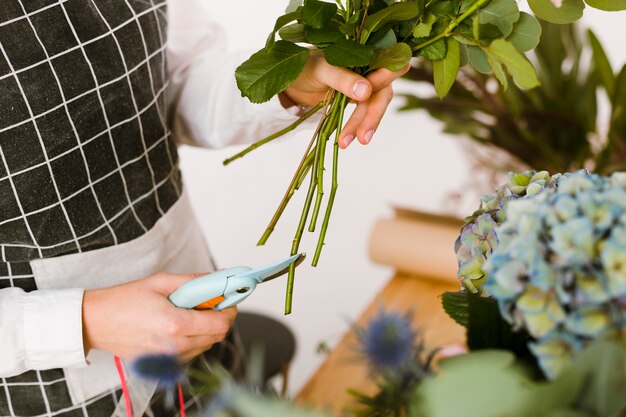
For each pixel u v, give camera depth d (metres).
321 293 2.07
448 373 0.48
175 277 0.82
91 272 0.96
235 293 0.75
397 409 0.52
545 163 1.51
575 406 0.48
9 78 0.84
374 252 1.42
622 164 1.41
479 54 0.73
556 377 0.48
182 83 1.12
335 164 0.77
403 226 1.45
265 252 2.05
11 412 0.96
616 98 1.30
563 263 0.49
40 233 0.90
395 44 0.73
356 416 0.54
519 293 0.50
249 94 0.71
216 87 1.08
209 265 1.19
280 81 0.71
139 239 1.00
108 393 0.98
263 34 1.85
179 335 0.78
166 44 1.02
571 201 0.51
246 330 1.35
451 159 2.09
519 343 0.56
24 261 0.92
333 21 0.74
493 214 0.63
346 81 0.74
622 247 0.48
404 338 0.49
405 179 2.14
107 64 0.91
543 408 0.47
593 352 0.46
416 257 1.39
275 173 1.98
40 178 0.88
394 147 2.11
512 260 0.50
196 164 2.00
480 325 0.58
